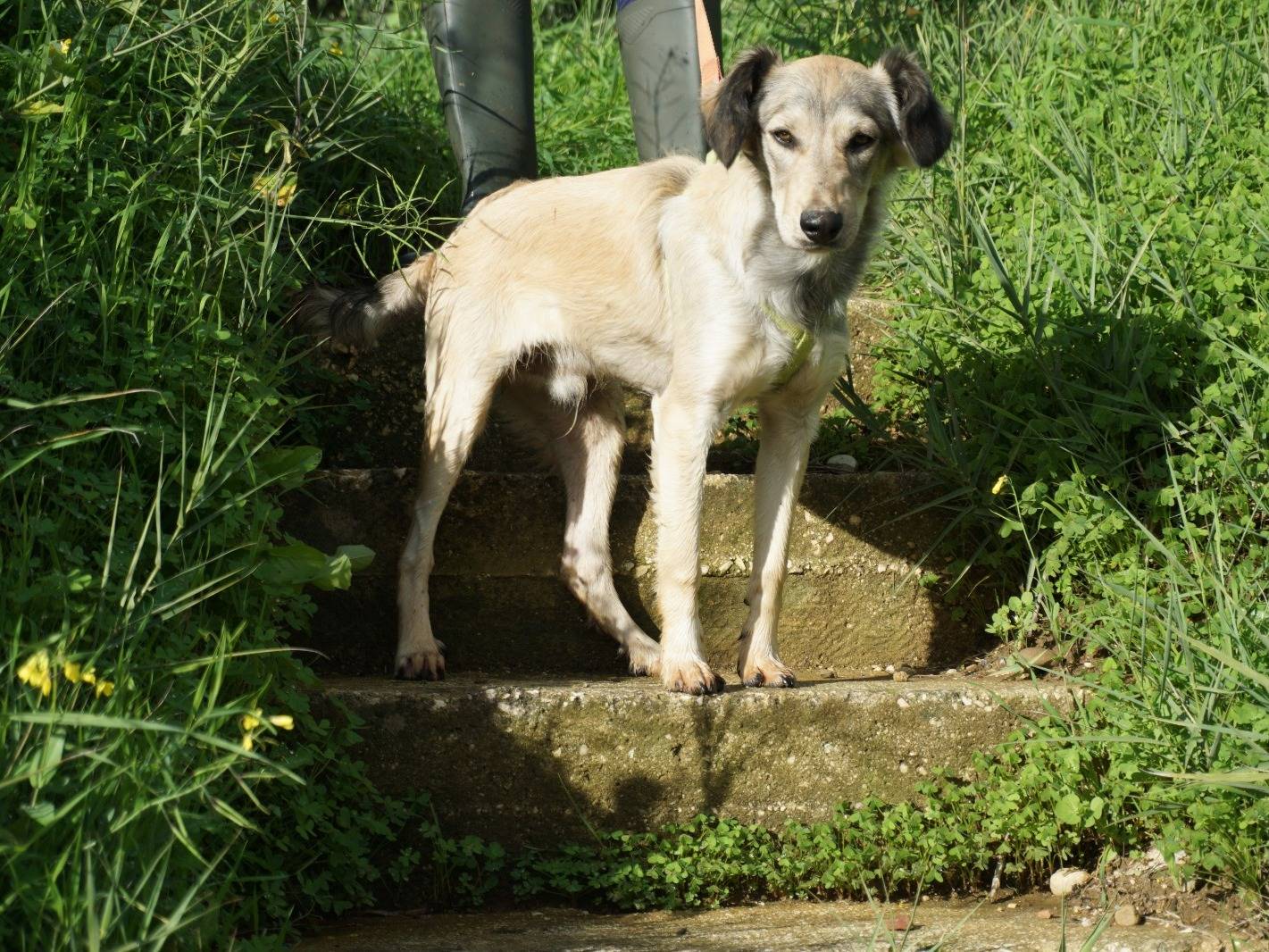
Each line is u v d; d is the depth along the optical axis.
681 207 4.52
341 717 3.81
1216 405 4.59
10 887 2.40
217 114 4.82
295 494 4.59
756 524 4.52
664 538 4.34
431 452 4.68
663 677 4.26
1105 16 7.18
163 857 2.59
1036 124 6.49
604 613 4.78
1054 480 4.72
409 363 5.33
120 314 3.80
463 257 4.96
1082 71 6.69
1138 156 5.97
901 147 4.38
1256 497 4.21
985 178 6.34
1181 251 5.10
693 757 4.05
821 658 4.86
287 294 5.11
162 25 4.62
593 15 9.32
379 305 5.07
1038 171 6.22
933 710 4.16
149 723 2.48
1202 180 5.59
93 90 4.21
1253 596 4.04
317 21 6.26
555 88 8.01
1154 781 3.78
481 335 4.83
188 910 2.60
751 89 4.28
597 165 7.19
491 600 4.79
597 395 5.02
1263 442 4.45
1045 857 3.98
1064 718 4.16
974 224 5.40
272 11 4.80
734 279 4.27
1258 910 3.47
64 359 3.64
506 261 4.87
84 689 2.83
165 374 3.66
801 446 4.50
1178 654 3.99
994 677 4.55
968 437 5.09
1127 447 4.78
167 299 3.88
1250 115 6.12
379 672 4.63
